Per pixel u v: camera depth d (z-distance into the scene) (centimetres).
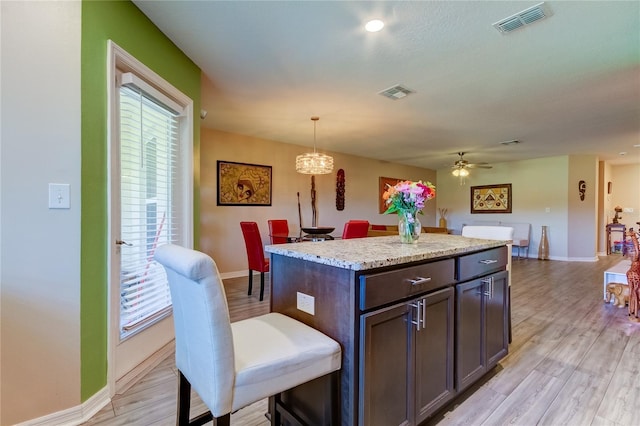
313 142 569
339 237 645
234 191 509
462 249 176
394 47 238
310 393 144
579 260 688
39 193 148
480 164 814
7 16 141
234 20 206
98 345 170
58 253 153
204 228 477
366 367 126
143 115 211
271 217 558
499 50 242
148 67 206
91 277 165
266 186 549
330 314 135
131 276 198
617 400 180
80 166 159
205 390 106
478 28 212
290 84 306
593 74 283
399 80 296
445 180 912
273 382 111
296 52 246
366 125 450
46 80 149
